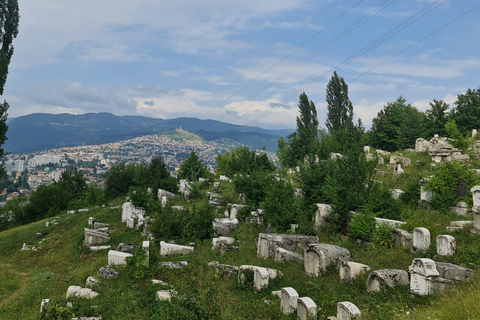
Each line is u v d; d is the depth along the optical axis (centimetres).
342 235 2330
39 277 2555
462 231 1861
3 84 5281
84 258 2936
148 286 1727
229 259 2175
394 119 6009
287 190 2817
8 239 4197
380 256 1822
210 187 4850
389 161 4506
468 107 5975
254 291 1627
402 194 2711
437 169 2534
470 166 2966
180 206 3641
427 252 1686
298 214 2614
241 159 5800
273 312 1380
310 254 1833
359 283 1513
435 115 6019
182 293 1399
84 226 3966
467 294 1161
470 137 5416
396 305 1274
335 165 2961
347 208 2355
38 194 5697
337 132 5941
